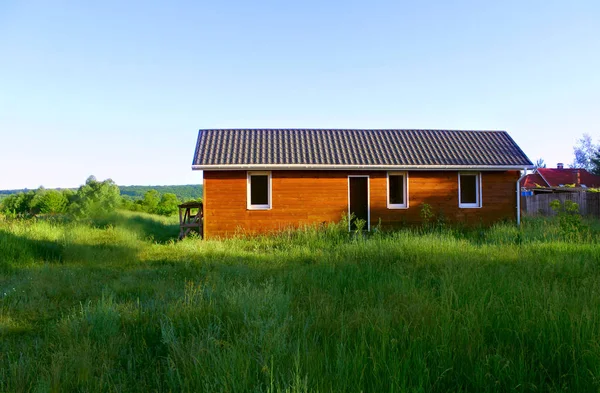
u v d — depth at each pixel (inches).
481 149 727.7
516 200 708.0
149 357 173.8
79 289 297.7
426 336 170.6
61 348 173.5
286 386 133.0
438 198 690.8
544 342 166.6
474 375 146.4
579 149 2032.5
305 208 662.5
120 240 523.2
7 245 426.3
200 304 226.4
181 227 685.3
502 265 335.6
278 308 213.9
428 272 319.0
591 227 618.8
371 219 676.7
